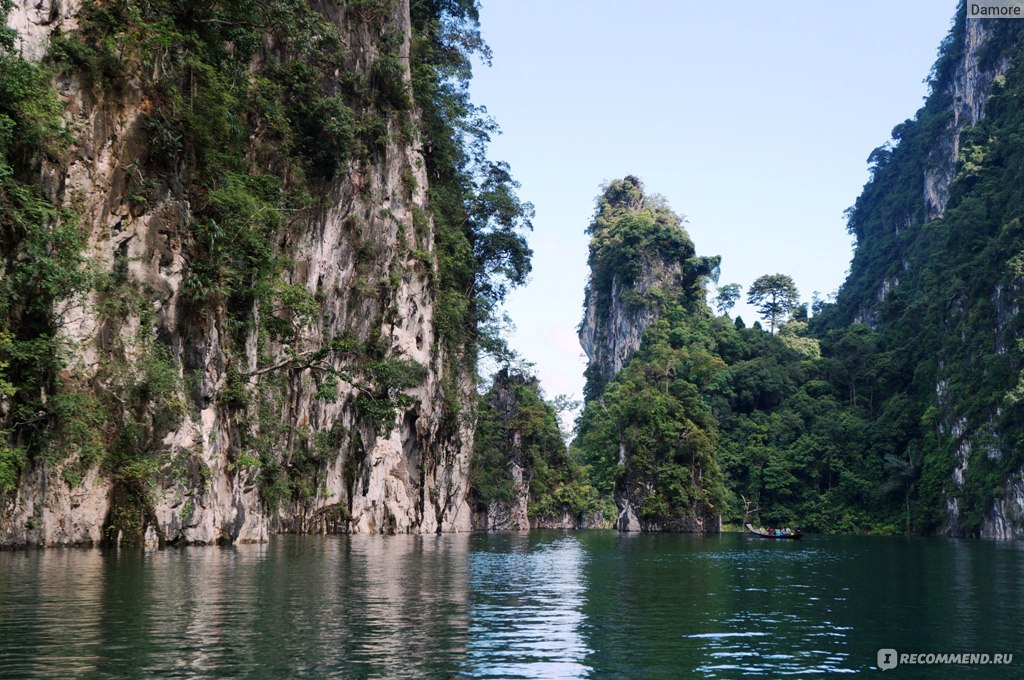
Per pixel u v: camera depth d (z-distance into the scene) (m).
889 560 47.84
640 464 120.44
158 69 37.47
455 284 85.69
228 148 42.22
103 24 34.91
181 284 37.56
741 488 153.12
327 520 59.50
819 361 176.00
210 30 41.56
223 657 13.13
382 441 66.62
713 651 15.07
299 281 55.00
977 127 178.12
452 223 87.44
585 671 13.15
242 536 43.53
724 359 187.75
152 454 34.91
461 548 48.59
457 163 91.62
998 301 130.38
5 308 29.62
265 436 47.09
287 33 54.22
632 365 181.62
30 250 29.78
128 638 14.38
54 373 31.36
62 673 11.87
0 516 29.84
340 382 61.31
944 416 136.50
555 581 28.09
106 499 33.34
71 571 24.06
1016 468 113.81
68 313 32.12
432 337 75.44
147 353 34.88
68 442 31.62
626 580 29.44
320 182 57.84
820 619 19.73
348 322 62.47
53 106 31.14
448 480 82.50
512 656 14.06
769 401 170.50
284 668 12.52
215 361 40.00
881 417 152.50
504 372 114.25
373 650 14.03
